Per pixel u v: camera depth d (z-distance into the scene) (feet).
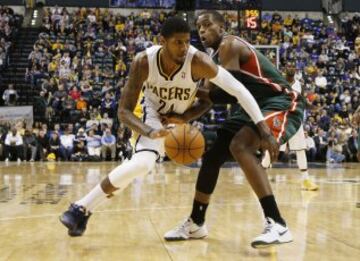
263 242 8.84
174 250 9.16
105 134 40.57
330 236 10.37
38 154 40.34
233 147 9.46
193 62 9.02
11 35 58.23
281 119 9.75
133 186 20.92
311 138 41.81
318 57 57.52
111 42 57.11
